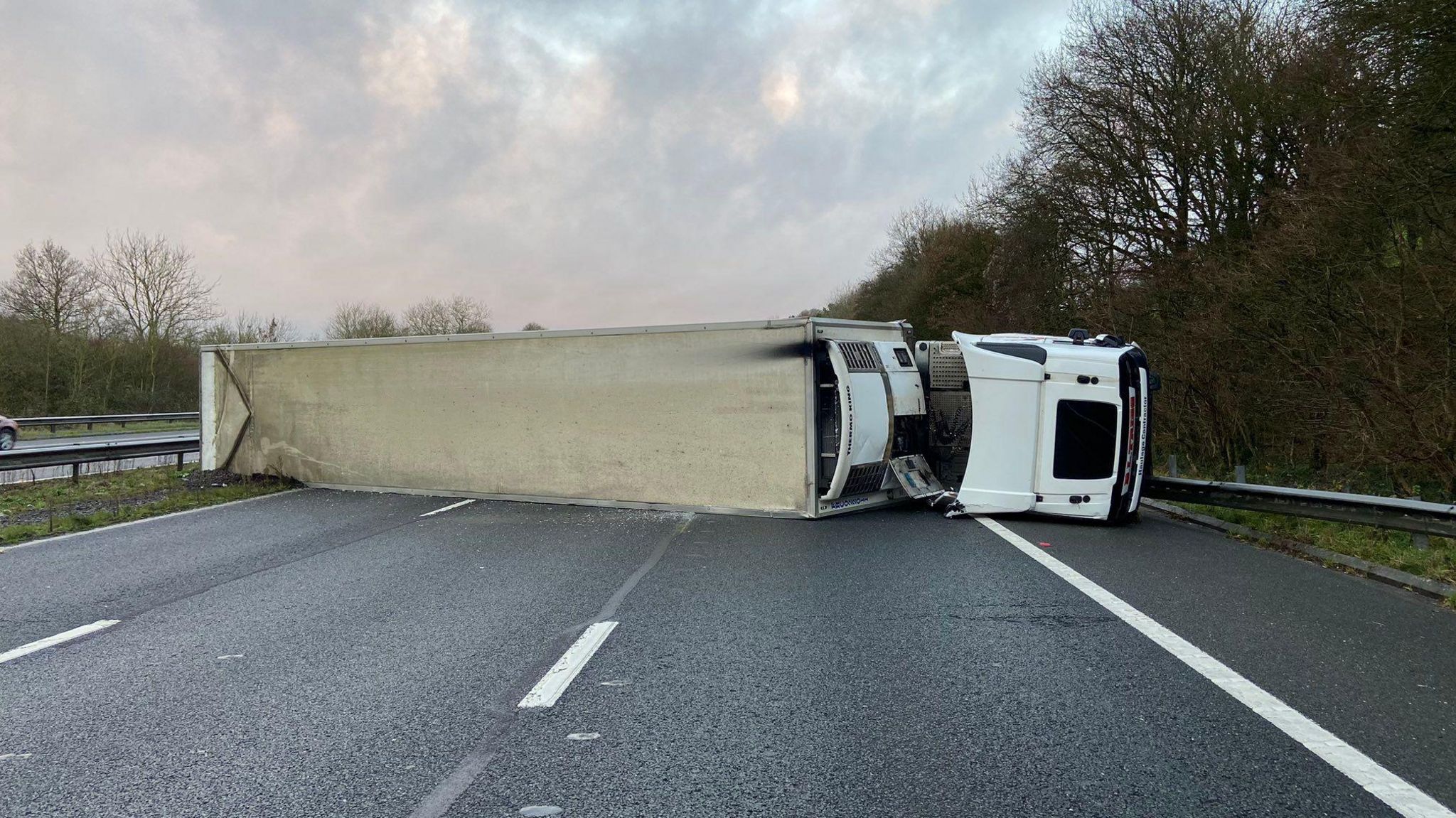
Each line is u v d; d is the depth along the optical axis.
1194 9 20.61
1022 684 4.82
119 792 3.54
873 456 11.62
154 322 40.75
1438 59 11.55
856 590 7.27
